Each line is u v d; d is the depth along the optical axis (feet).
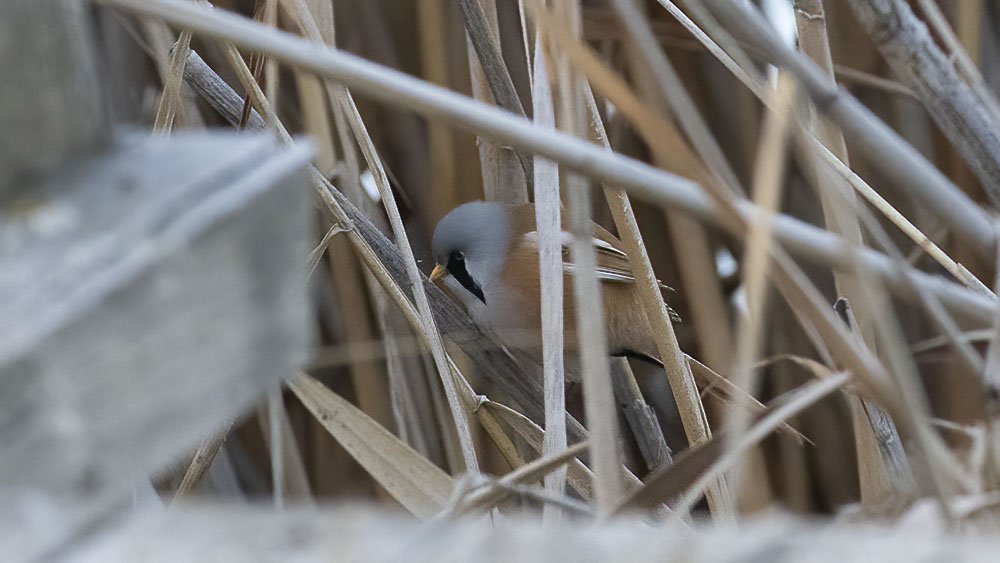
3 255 5.64
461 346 18.80
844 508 9.49
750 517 11.94
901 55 13.24
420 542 4.70
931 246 13.23
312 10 16.30
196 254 5.66
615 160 8.61
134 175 6.21
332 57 8.86
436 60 19.61
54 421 5.21
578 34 10.69
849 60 21.35
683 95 8.39
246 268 6.08
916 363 19.25
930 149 20.79
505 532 4.74
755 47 10.75
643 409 19.16
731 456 8.27
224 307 5.99
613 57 19.27
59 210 5.95
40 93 6.19
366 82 8.81
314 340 18.12
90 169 6.35
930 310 8.73
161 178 6.16
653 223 21.67
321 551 4.49
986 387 8.81
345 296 18.60
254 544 4.59
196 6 9.25
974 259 19.47
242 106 17.20
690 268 14.08
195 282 5.72
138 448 5.68
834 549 4.45
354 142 19.97
